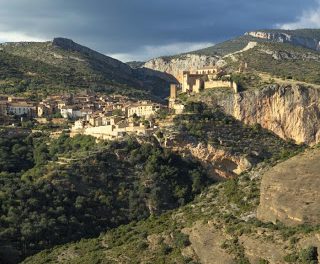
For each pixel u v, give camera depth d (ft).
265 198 501.56
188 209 605.31
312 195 469.98
